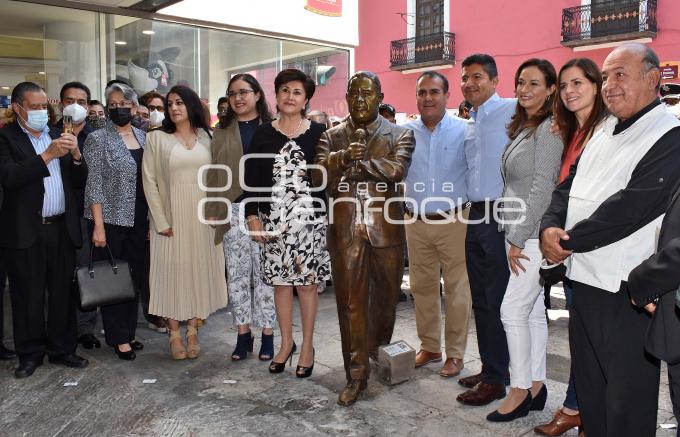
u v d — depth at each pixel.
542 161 2.69
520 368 2.90
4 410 3.18
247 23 7.34
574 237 2.18
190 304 3.90
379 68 15.59
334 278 3.21
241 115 3.97
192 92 3.89
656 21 11.34
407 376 3.50
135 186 3.97
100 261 3.82
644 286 1.79
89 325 4.27
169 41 6.89
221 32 7.26
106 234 3.94
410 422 2.98
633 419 2.19
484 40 13.70
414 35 14.76
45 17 6.26
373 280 3.42
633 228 2.11
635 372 2.17
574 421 2.78
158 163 3.83
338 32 8.27
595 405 2.39
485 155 3.18
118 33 6.52
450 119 3.63
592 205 2.24
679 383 1.88
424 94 3.53
